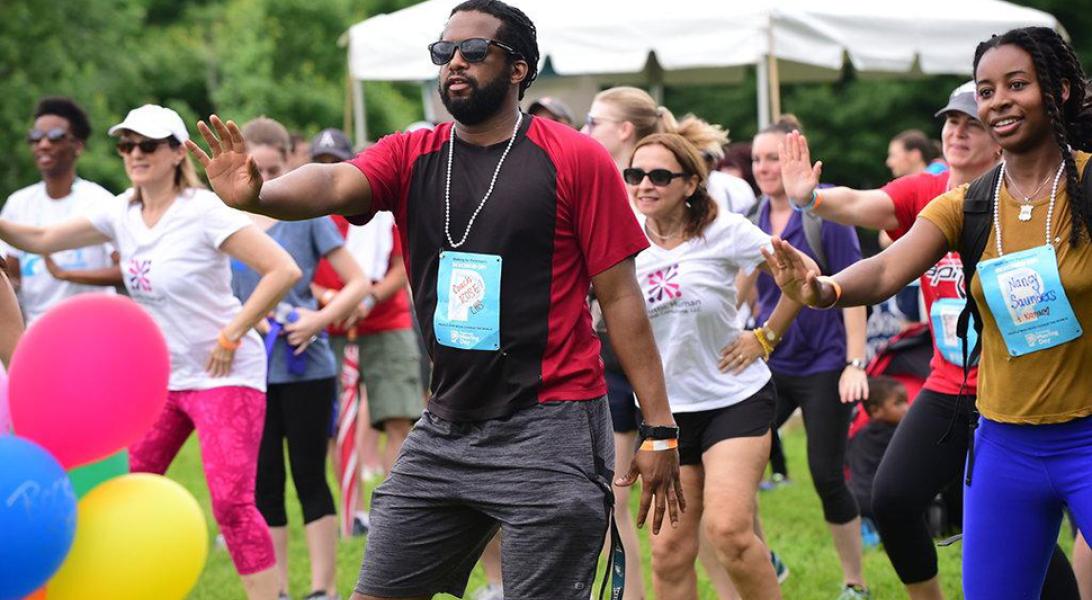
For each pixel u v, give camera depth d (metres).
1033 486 4.02
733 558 4.91
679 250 5.12
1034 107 3.85
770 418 5.15
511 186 3.75
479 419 3.81
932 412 5.07
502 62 3.75
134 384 3.72
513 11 3.79
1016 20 11.54
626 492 6.06
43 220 7.39
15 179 22.56
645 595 6.49
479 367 3.79
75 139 7.38
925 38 11.17
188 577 3.85
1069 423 3.94
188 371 5.62
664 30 10.55
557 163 3.75
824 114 25.91
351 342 8.22
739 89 27.47
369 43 11.53
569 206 3.75
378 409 7.94
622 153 6.42
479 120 3.78
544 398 3.78
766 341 5.11
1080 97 3.99
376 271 7.74
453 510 3.92
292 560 7.62
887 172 26.11
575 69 10.75
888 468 5.10
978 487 4.15
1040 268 3.85
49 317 3.69
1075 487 3.93
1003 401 4.03
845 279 3.87
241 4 26.42
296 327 6.36
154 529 3.74
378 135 26.17
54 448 3.66
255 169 3.54
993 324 4.02
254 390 5.64
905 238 4.03
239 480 5.55
